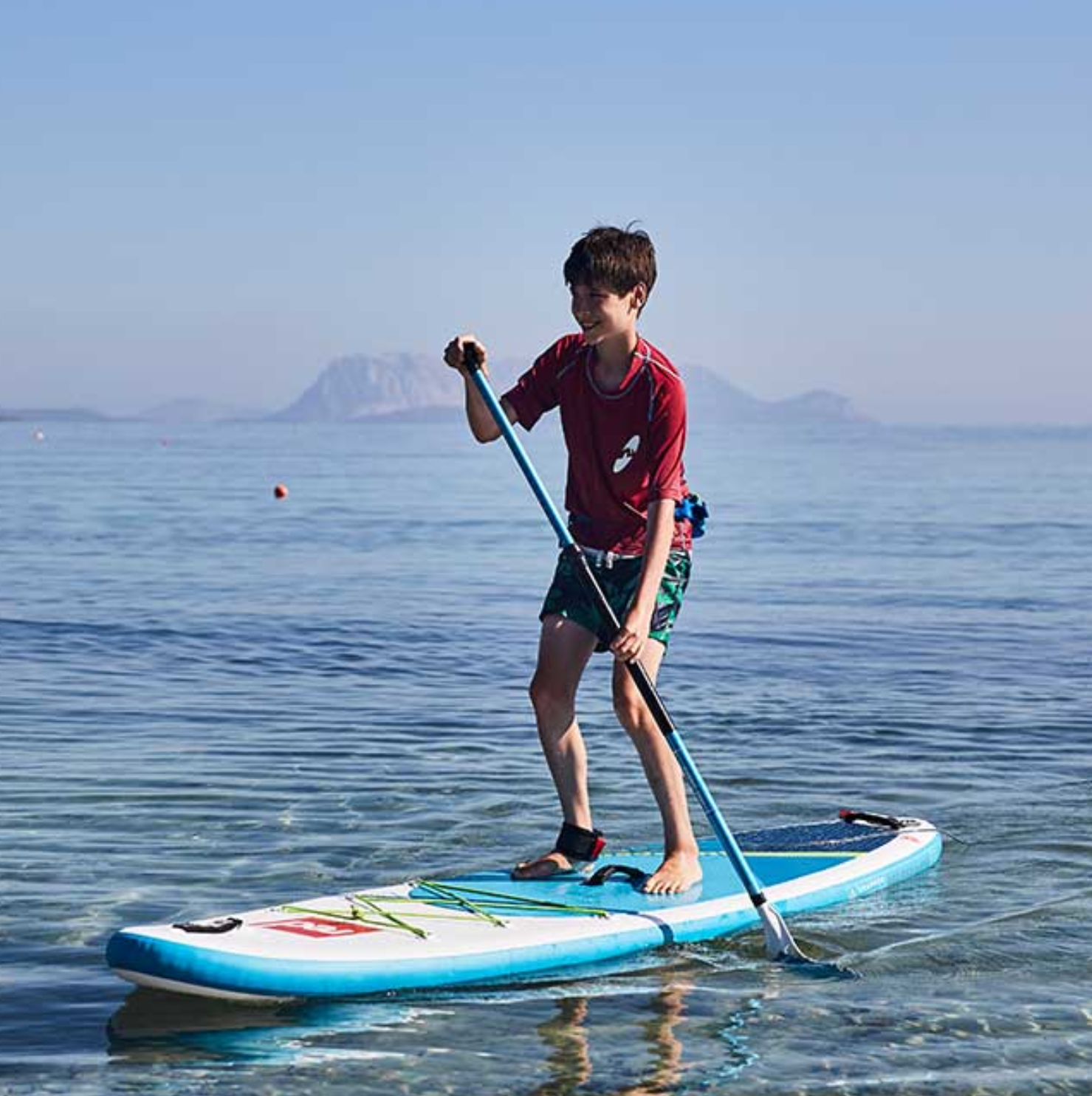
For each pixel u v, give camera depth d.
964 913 5.42
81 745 8.43
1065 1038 4.25
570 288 5.03
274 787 7.39
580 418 5.15
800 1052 4.14
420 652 12.55
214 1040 4.20
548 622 5.30
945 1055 4.13
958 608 16.11
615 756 8.15
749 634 13.82
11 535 26.81
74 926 5.20
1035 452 125.44
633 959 4.89
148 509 36.44
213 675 11.23
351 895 5.14
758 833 6.19
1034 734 8.96
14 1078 3.93
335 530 29.25
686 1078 3.96
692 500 5.25
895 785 7.55
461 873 5.90
